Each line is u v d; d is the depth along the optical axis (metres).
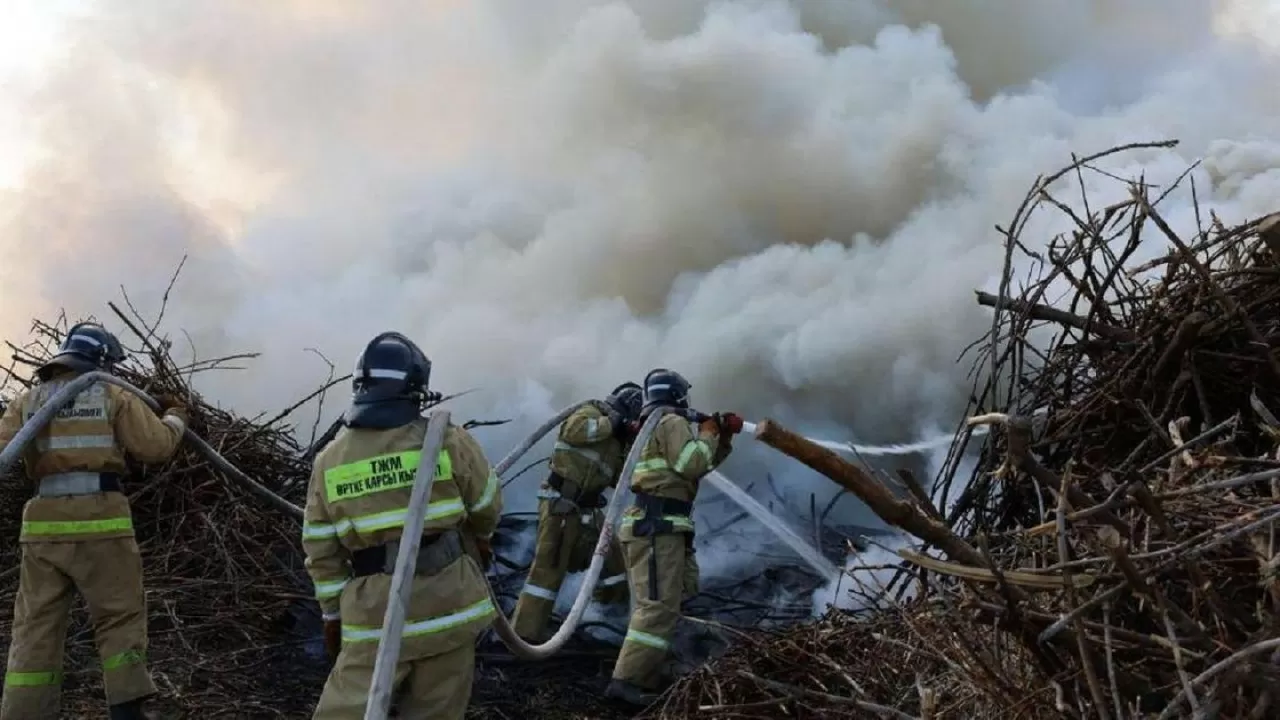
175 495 5.82
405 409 3.33
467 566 3.31
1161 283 3.87
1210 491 2.51
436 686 3.22
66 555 4.02
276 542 5.91
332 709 3.12
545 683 5.15
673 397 5.29
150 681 4.14
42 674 4.03
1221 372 3.55
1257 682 2.05
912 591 5.06
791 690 3.66
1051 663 2.46
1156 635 2.43
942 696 3.12
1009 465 2.72
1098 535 2.45
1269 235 3.31
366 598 3.18
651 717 4.32
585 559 5.60
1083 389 4.05
